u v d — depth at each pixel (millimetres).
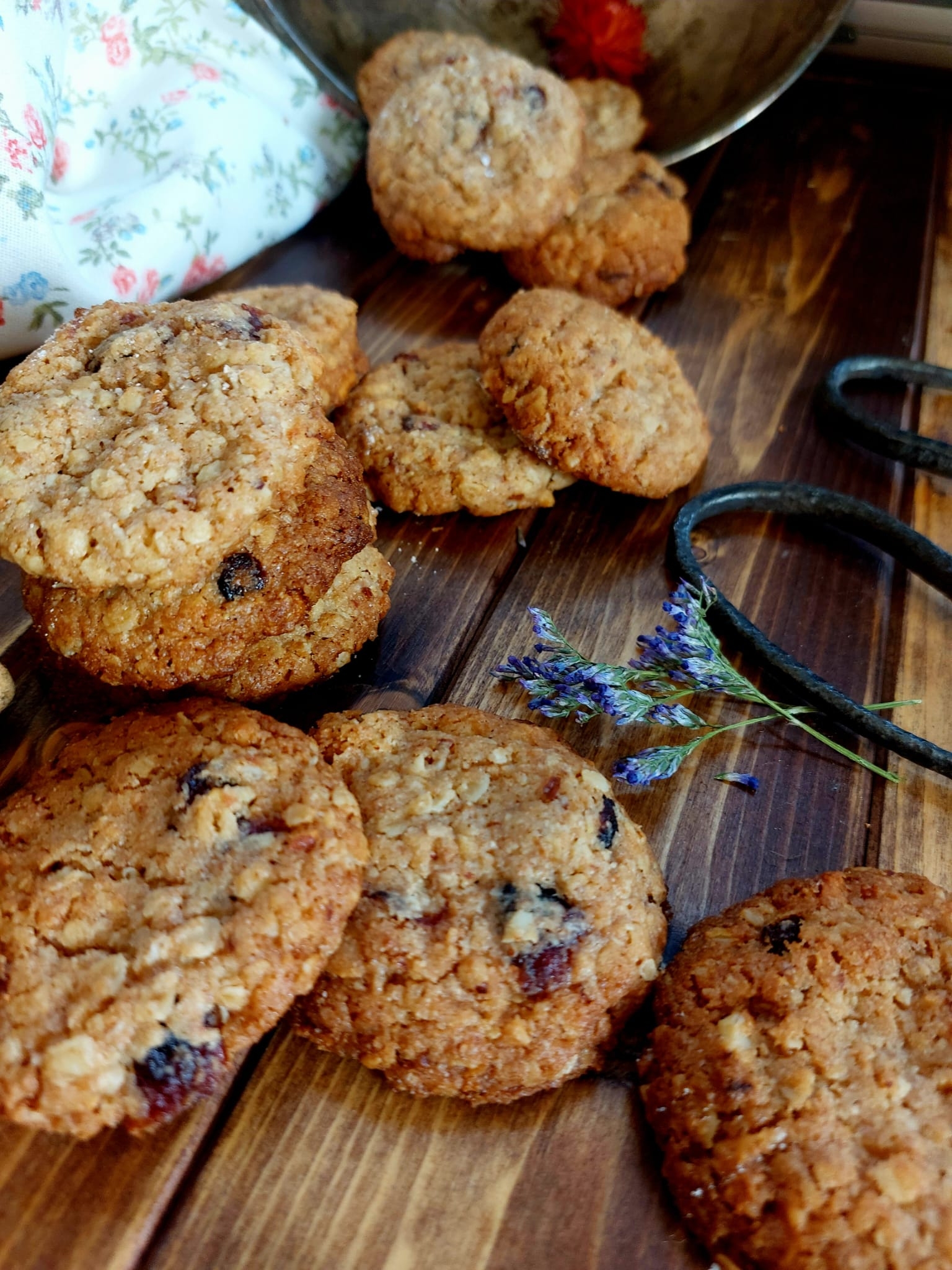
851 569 258
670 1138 149
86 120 316
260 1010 144
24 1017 142
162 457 176
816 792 210
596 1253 146
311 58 345
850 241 372
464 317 324
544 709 210
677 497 271
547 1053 156
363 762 181
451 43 329
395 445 253
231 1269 145
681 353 320
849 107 441
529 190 302
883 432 278
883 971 157
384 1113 160
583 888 163
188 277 316
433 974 154
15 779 203
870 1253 130
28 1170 151
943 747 222
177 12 323
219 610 182
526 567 251
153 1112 139
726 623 231
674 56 343
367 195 373
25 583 195
